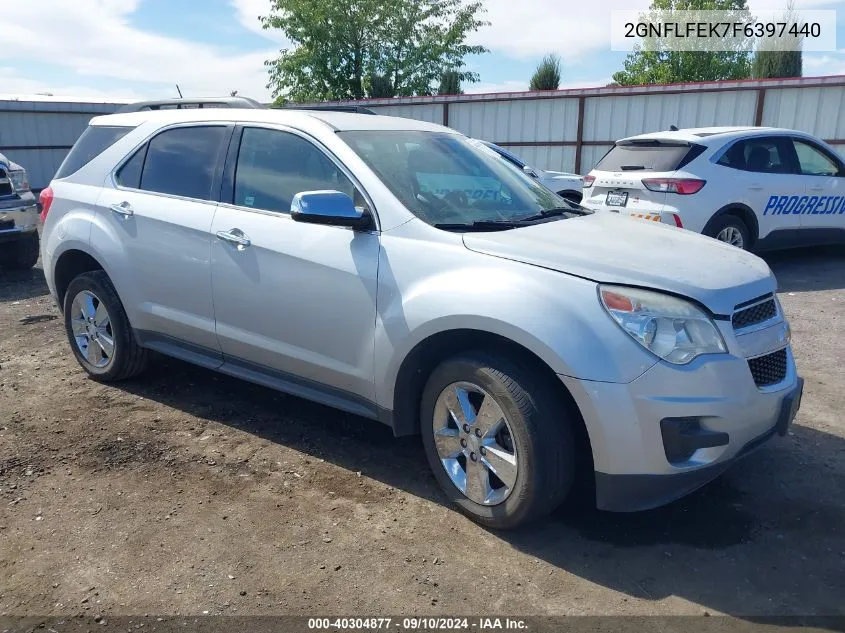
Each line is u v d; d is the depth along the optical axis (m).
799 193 8.72
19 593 2.76
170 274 4.29
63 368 5.33
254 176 4.03
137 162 4.62
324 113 4.16
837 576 2.88
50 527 3.21
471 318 3.04
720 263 3.26
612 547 3.09
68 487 3.56
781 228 8.70
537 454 2.94
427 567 2.94
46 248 5.04
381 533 3.18
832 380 5.07
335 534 3.17
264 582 2.83
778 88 15.59
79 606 2.69
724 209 8.14
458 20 32.19
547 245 3.21
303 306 3.68
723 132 8.45
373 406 3.56
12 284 8.52
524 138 19.44
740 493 3.53
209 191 4.19
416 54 31.77
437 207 3.57
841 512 3.35
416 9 31.77
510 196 4.00
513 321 2.93
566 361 2.83
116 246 4.54
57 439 4.10
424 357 3.35
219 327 4.11
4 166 8.53
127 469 3.75
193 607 2.69
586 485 3.60
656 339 2.83
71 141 24.25
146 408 4.57
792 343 5.93
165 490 3.54
